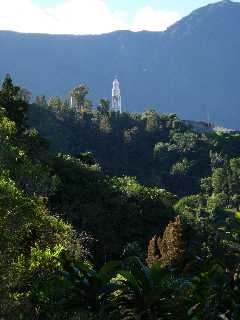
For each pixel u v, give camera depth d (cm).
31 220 2319
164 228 9362
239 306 1188
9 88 8794
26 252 2450
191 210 18862
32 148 8419
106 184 9262
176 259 6550
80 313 1514
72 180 8750
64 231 2719
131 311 1238
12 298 1770
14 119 8519
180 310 1204
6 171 3303
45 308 1645
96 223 8275
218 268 1210
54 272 2012
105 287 1270
